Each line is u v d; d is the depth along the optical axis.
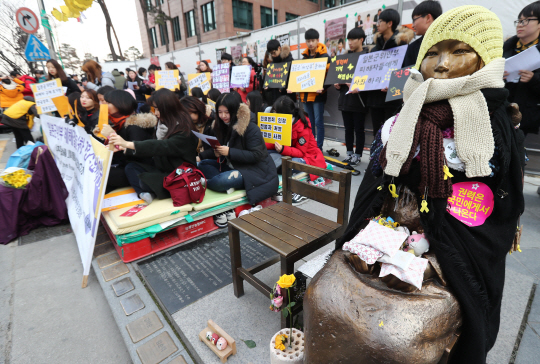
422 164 0.94
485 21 0.91
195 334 1.79
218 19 23.14
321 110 5.11
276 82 5.56
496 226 1.05
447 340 0.94
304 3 23.62
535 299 1.92
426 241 1.01
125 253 2.52
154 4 29.16
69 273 2.59
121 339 1.93
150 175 2.84
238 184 3.12
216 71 6.50
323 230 1.79
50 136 3.90
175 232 2.93
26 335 1.97
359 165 4.75
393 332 0.89
